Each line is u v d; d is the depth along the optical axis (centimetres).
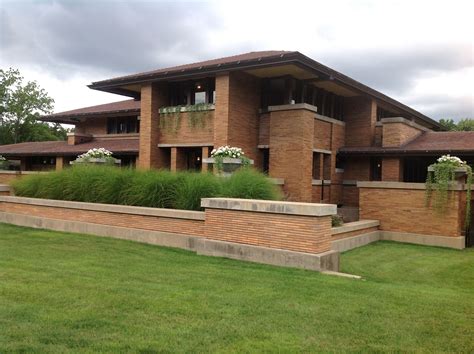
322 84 1873
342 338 443
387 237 1412
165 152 1961
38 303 531
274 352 401
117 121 2784
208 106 1767
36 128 5328
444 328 482
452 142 1905
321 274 759
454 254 1192
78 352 385
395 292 646
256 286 652
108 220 1190
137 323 468
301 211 806
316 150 1856
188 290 616
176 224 1044
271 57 1537
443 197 1312
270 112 1778
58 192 1427
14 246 988
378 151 1914
